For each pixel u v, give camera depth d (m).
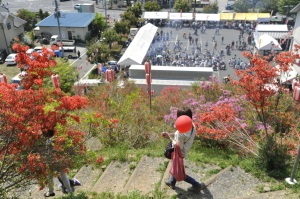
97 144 8.89
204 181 5.16
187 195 4.78
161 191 4.87
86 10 44.19
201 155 6.28
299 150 4.82
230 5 50.56
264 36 28.92
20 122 4.10
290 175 5.30
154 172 5.71
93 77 25.41
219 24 42.94
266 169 5.48
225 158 6.75
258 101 6.05
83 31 36.53
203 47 34.66
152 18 42.47
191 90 13.33
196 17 42.19
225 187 5.02
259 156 5.75
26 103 4.23
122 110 9.69
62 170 4.66
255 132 7.60
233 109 7.87
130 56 25.06
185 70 19.86
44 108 4.36
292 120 7.52
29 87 4.80
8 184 5.29
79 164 5.11
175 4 47.59
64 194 5.54
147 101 13.33
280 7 42.25
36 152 4.46
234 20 41.75
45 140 4.52
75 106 4.74
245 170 5.53
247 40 36.12
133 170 6.04
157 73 20.06
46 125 4.41
